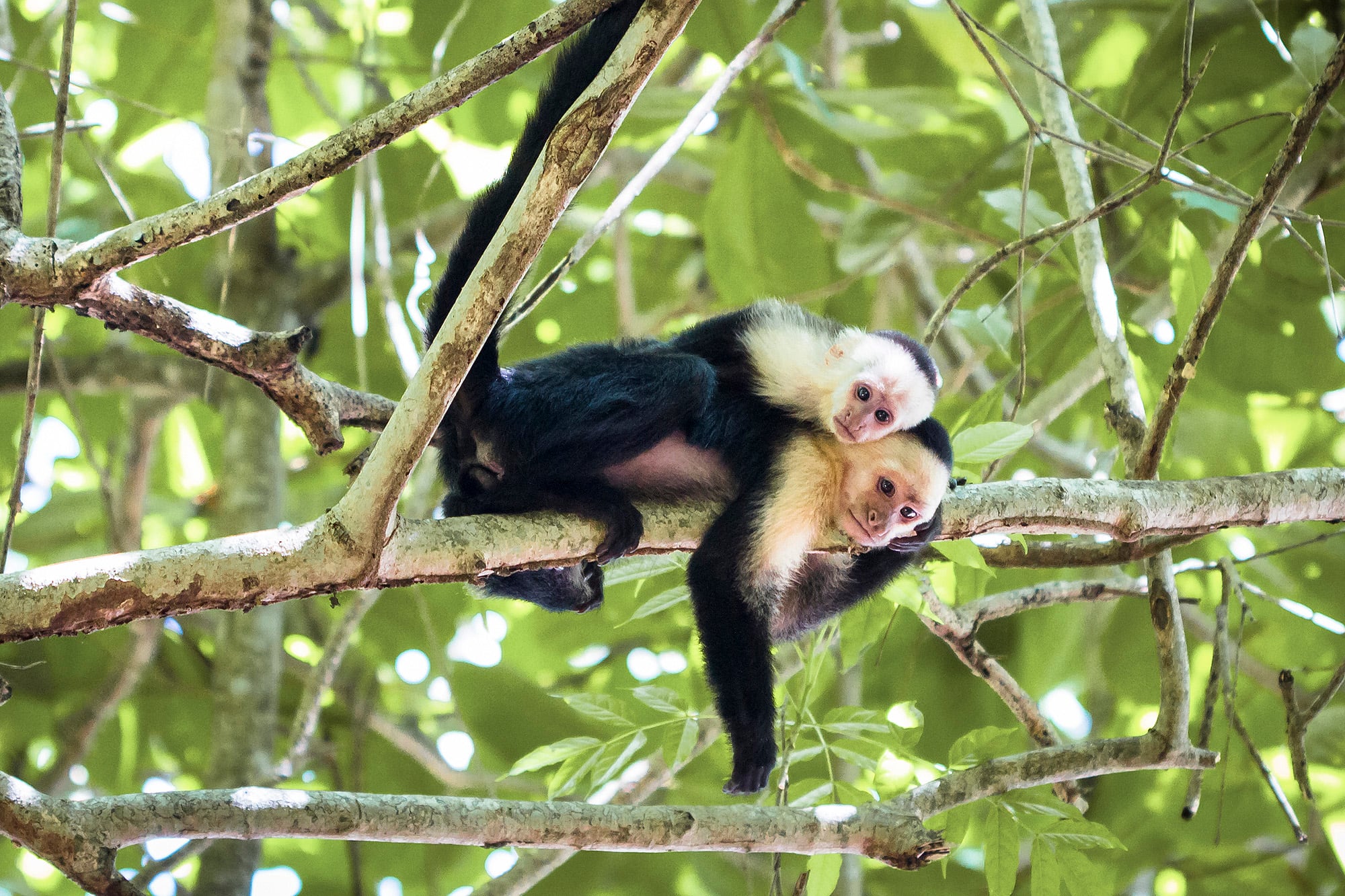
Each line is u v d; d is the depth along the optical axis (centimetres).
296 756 1055
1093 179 1369
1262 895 1478
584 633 1617
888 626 920
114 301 653
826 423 862
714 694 793
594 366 782
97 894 571
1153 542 825
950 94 1352
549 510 720
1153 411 853
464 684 1480
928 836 718
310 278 1477
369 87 1598
